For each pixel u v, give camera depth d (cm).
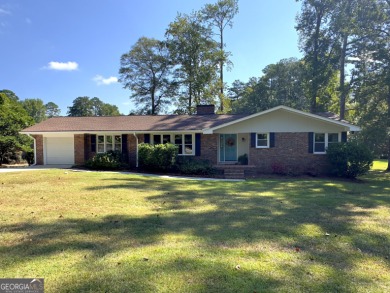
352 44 2386
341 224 598
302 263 392
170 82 3809
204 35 3228
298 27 2697
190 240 483
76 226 552
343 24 2295
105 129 1788
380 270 376
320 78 2547
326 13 2556
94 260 391
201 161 1672
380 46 2000
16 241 464
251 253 425
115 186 1029
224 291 311
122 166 1692
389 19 2009
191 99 3356
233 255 415
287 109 1588
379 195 992
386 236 520
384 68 1969
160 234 515
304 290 317
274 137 1638
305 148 1627
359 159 1461
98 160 1658
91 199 807
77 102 7244
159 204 779
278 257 412
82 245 451
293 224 592
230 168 1595
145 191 964
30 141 2436
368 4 2067
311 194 980
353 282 339
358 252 440
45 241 466
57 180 1126
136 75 3975
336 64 2538
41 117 6950
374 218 654
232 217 646
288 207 762
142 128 1764
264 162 1642
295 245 466
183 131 1683
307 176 1536
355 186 1220
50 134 1859
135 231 530
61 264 377
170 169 1625
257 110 4634
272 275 352
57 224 562
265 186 1161
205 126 1714
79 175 1291
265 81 4756
